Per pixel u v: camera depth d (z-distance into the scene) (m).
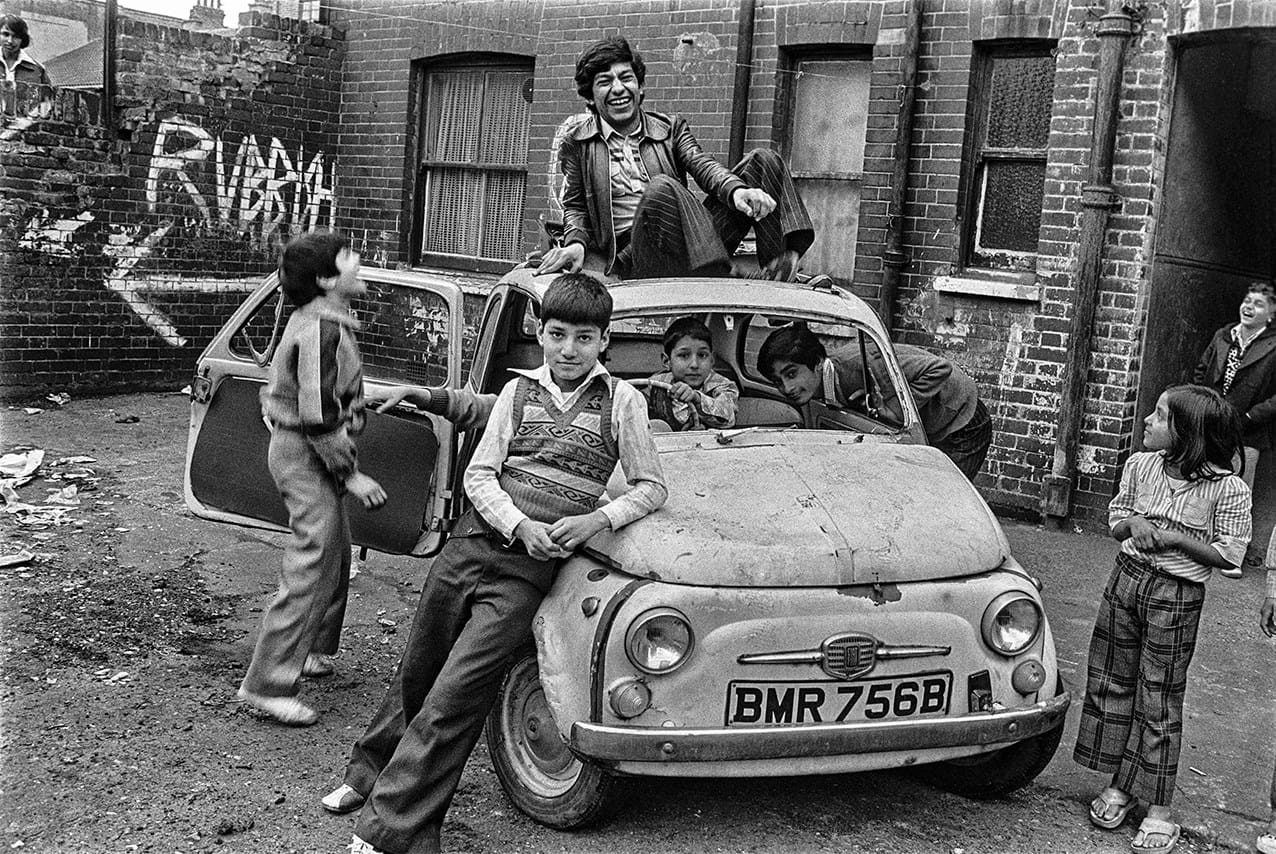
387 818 3.37
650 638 3.38
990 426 5.96
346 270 4.37
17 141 10.26
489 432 3.55
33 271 10.47
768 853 3.71
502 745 3.92
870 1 8.78
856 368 4.94
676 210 4.87
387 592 6.29
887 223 8.85
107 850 3.53
